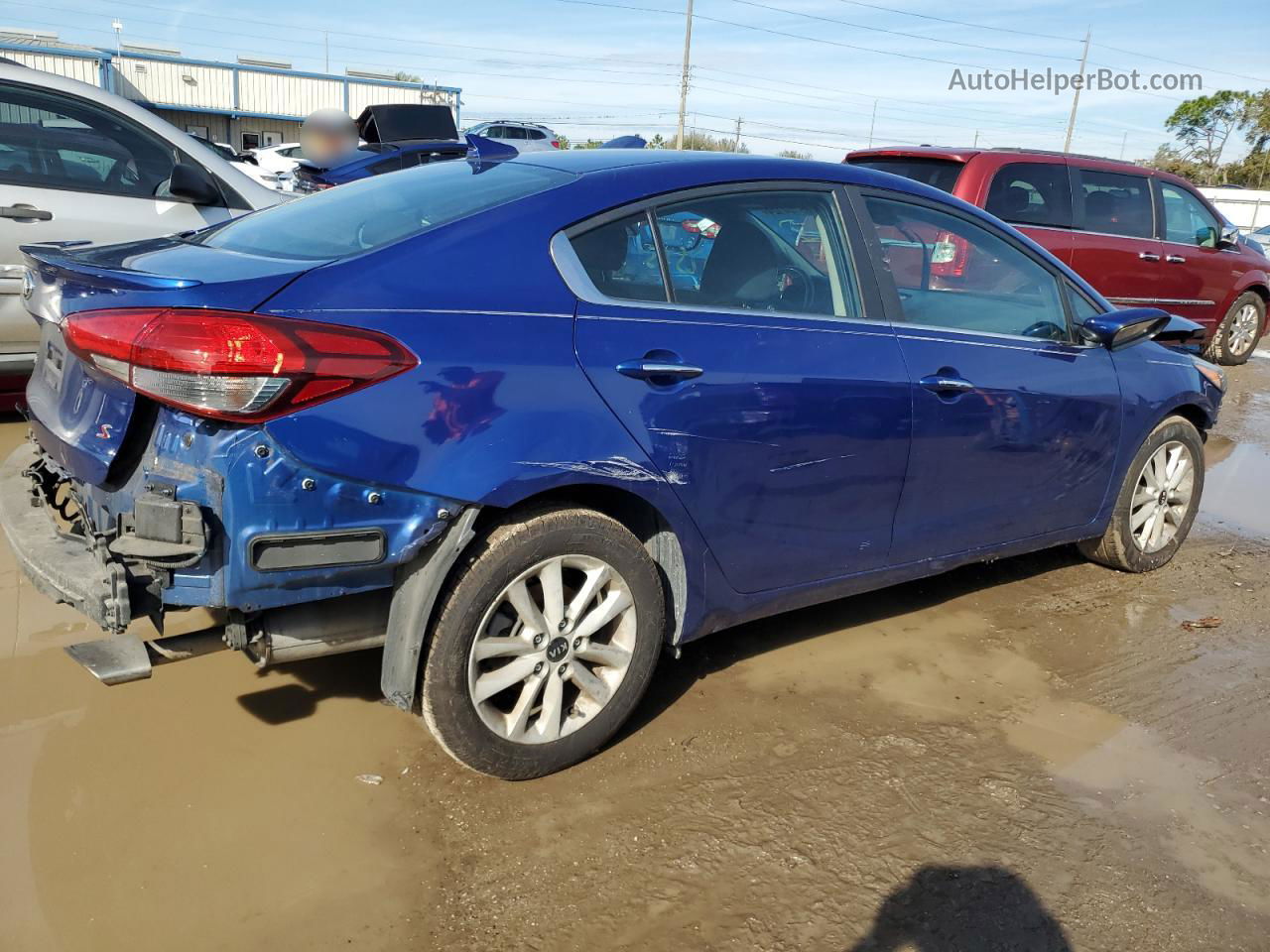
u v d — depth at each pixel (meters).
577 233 2.69
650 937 2.20
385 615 2.53
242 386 2.14
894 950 2.20
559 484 2.52
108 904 2.20
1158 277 8.84
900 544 3.40
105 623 2.20
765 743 2.97
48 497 2.71
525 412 2.46
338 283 2.34
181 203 5.23
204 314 2.18
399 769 2.75
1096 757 3.00
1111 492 4.18
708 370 2.78
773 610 3.19
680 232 2.88
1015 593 4.25
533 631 2.61
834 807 2.68
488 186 2.85
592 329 2.61
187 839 2.42
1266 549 5.01
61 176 4.98
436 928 2.20
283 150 22.84
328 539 2.27
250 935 2.15
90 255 2.76
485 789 2.68
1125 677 3.52
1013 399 3.55
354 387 2.25
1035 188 7.94
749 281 3.00
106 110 5.12
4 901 2.18
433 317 2.39
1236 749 3.09
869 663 3.52
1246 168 56.56
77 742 2.77
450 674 2.50
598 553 2.66
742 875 2.41
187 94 38.81
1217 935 2.29
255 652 2.40
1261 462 6.84
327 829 2.49
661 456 2.69
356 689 3.14
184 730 2.86
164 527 2.19
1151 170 8.84
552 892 2.32
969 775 2.86
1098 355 3.97
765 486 2.94
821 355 3.03
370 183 3.21
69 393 2.57
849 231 3.25
